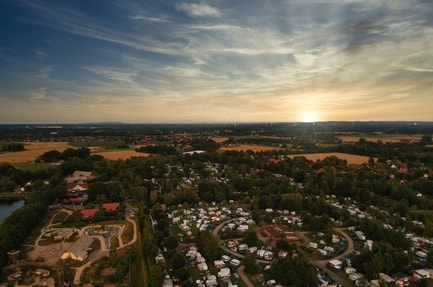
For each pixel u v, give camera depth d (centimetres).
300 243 18550
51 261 16312
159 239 18000
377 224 19125
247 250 17575
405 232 19988
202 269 15425
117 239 19262
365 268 14725
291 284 14100
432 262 15525
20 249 17800
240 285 14200
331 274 15138
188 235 19675
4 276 14988
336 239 18850
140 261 16562
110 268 15575
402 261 15138
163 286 13900
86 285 14138
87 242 18262
